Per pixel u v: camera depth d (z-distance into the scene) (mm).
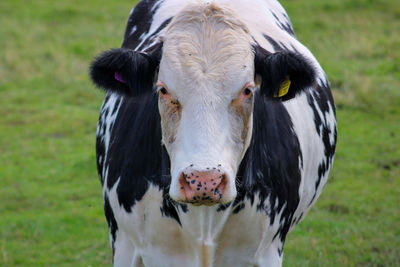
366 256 14008
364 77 25375
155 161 8016
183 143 6867
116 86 7664
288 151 8656
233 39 7434
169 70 7219
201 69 7137
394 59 28031
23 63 28875
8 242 15500
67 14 36844
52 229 16203
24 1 39719
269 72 7422
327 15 35031
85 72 28328
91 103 25531
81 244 15445
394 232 15320
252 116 7539
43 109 24734
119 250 8930
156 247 8414
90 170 19781
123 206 8477
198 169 6527
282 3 37000
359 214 16500
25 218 16750
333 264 13664
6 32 33312
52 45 31219
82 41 31922
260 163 8102
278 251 9000
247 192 7902
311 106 10172
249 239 8297
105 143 9484
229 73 7137
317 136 10172
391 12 35594
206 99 6977
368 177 18641
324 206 17000
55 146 21438
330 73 26047
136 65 7414
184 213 7906
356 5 36562
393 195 17469
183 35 7461
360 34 31312
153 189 8070
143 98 8555
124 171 8414
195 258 8250
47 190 18500
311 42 30047
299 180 8977
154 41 8805
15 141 21844
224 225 8055
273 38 9758
